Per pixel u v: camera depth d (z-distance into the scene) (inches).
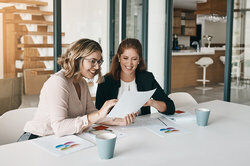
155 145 52.1
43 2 127.0
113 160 45.3
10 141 67.9
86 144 51.7
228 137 57.5
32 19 125.0
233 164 44.3
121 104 56.2
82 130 58.8
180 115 74.0
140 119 70.7
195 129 62.6
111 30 159.6
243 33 146.3
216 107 87.1
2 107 119.3
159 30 181.9
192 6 419.5
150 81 84.2
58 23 131.6
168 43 184.7
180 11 436.5
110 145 45.0
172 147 51.3
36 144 51.5
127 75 83.1
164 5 182.2
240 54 147.3
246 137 57.7
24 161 44.3
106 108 57.6
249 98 151.5
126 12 164.7
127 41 77.5
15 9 119.8
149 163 44.3
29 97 127.3
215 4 329.7
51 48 131.9
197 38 475.5
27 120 70.7
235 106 88.9
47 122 60.4
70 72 61.4
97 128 62.4
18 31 121.5
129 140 54.7
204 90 273.1
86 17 146.2
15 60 122.1
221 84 316.8
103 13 154.6
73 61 61.1
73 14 139.9
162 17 182.4
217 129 63.0
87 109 69.1
